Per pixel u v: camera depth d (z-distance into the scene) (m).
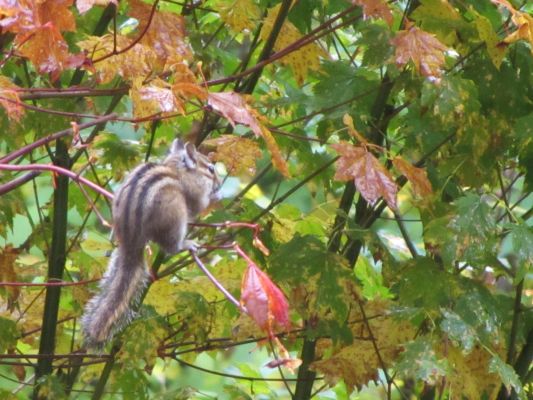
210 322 10.23
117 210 8.28
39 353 10.48
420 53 8.52
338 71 10.45
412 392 13.24
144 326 9.64
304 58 10.07
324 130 10.44
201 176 8.81
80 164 11.91
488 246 9.42
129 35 9.32
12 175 11.77
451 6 9.78
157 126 11.15
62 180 10.52
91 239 11.78
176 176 8.57
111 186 12.96
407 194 14.11
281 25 9.75
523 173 10.69
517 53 10.27
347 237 11.14
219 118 10.83
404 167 8.59
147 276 8.31
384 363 10.05
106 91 8.67
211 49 11.28
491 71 10.09
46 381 9.91
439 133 10.32
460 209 9.27
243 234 10.44
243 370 12.19
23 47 7.51
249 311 6.74
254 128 7.62
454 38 10.19
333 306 9.45
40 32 7.42
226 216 10.26
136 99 8.17
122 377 10.45
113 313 8.12
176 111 8.33
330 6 10.93
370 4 8.39
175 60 8.01
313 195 11.46
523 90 10.12
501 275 10.66
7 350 10.48
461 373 9.57
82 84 10.34
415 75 9.85
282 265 9.59
